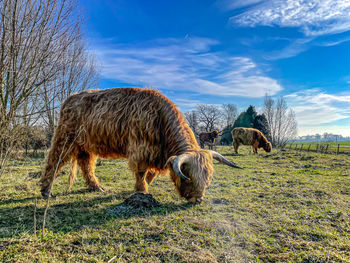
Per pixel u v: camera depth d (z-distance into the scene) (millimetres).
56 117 9219
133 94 4891
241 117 47969
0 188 5355
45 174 4988
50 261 2350
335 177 7527
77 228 3195
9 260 2330
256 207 4199
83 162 5598
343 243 2799
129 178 7129
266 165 11008
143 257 2473
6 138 5059
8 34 4699
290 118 32406
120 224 3301
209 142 24484
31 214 3715
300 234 3070
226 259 2416
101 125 4770
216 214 3754
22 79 4996
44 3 5102
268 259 2451
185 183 3949
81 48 9234
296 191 5383
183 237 2900
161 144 4578
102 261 2371
